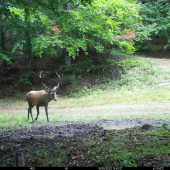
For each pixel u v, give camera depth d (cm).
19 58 2506
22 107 1689
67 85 2094
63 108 1560
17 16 1769
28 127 950
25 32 2058
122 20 2062
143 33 2283
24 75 2194
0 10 896
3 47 2159
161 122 905
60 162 439
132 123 936
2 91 2103
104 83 2067
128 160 410
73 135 729
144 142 540
